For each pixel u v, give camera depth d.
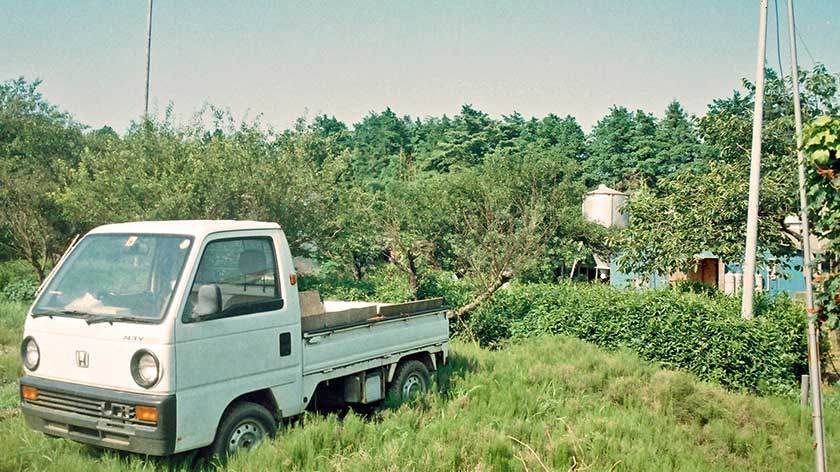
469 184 18.25
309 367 7.02
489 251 16.91
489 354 12.04
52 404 6.02
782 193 15.87
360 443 6.84
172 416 5.53
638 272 17.83
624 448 7.47
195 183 13.58
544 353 12.60
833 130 5.94
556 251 21.23
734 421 9.95
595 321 14.70
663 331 13.73
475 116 58.03
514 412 8.55
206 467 6.07
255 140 15.07
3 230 20.02
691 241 16.64
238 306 6.28
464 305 16.50
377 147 62.41
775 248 16.47
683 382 10.77
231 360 6.12
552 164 18.06
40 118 22.45
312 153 15.94
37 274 20.09
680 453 7.89
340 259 18.16
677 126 57.66
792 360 13.62
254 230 6.68
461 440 7.04
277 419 6.70
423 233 18.58
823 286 6.27
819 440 6.39
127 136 15.00
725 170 16.91
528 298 16.39
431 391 8.73
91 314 5.98
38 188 18.88
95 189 14.38
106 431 5.66
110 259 6.33
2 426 7.03
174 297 5.77
